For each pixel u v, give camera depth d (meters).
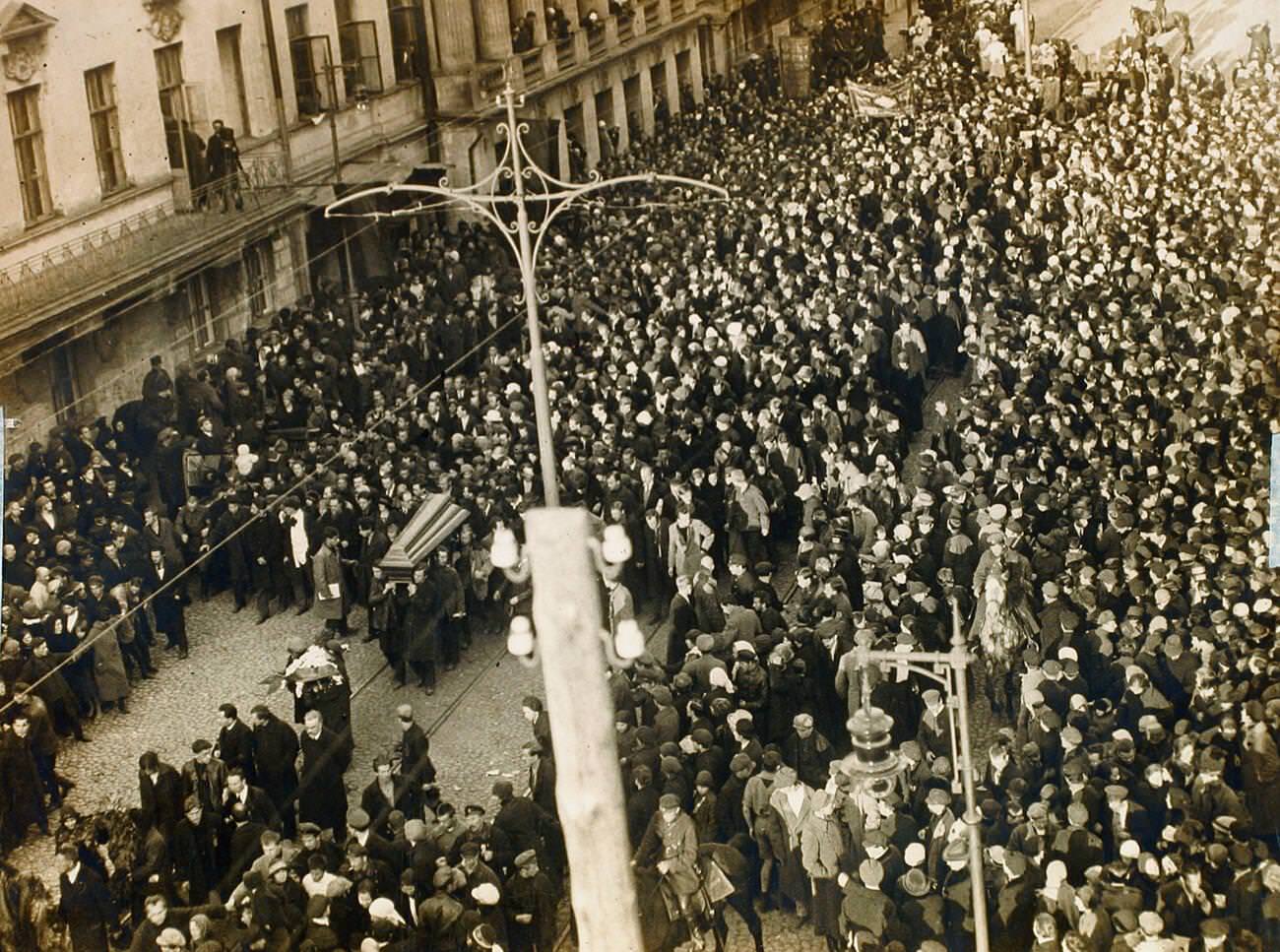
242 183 28.84
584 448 24.47
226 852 18.48
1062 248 27.39
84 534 23.67
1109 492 21.36
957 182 28.77
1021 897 15.61
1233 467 21.88
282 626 24.16
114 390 26.28
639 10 30.81
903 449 24.16
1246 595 19.58
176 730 21.98
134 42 27.36
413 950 16.30
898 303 26.38
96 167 26.73
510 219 30.73
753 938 17.61
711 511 23.19
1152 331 25.14
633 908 9.41
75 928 17.83
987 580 19.89
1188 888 15.47
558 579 9.14
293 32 30.06
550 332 28.09
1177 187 27.78
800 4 30.33
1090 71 28.91
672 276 28.72
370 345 27.97
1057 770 17.81
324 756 19.59
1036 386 24.23
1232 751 17.48
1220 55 28.31
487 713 21.94
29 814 20.27
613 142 31.55
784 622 20.23
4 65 25.27
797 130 30.59
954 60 29.78
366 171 30.69
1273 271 25.77
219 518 24.39
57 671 21.70
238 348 27.19
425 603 22.34
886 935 15.66
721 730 18.36
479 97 31.23
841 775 16.77
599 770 9.26
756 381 24.97
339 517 23.62
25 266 25.38
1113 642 18.84
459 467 24.75
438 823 17.36
